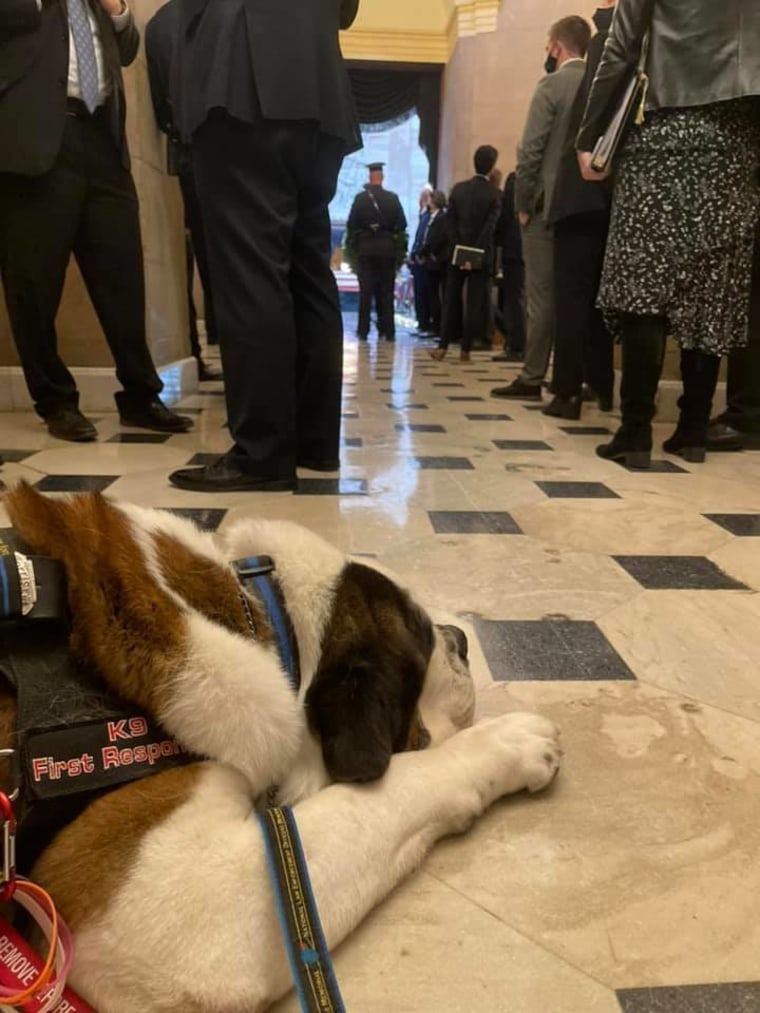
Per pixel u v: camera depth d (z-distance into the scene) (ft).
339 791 3.30
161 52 14.25
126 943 2.62
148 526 3.51
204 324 27.30
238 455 9.26
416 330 47.16
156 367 14.97
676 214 9.82
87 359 14.46
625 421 11.27
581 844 3.70
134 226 11.89
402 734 3.67
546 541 7.87
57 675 2.92
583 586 6.76
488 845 3.66
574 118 13.16
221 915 2.70
